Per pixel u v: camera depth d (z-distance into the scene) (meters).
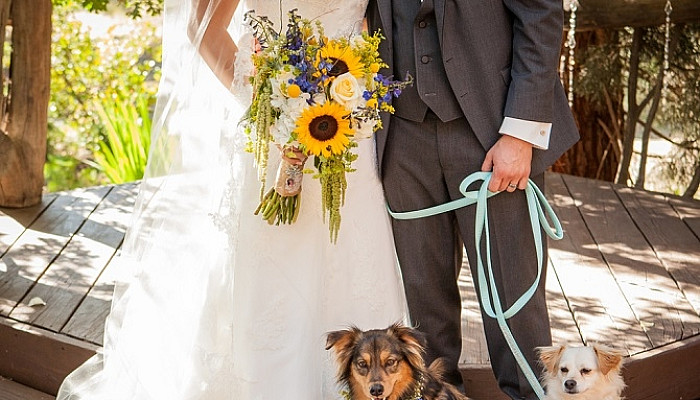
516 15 2.83
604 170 7.05
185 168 3.10
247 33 2.90
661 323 3.76
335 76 2.68
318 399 3.11
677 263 4.48
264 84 2.71
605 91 6.73
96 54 7.80
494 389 3.37
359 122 2.71
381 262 3.15
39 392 3.71
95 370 3.37
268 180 2.94
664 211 5.30
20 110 5.15
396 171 3.06
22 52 5.10
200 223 3.11
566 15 6.25
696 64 6.47
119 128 6.95
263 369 3.01
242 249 2.98
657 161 7.50
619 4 6.04
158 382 3.14
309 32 2.73
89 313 3.86
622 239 4.84
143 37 7.96
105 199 5.50
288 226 2.99
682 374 3.56
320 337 3.09
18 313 3.86
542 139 2.86
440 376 3.02
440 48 2.86
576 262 4.51
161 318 3.15
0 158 5.16
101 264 4.43
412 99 2.95
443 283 3.20
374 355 2.75
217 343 3.06
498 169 2.86
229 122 3.01
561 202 5.50
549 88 2.81
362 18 2.96
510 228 2.99
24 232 4.87
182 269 3.13
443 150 2.97
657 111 7.04
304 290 3.02
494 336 3.14
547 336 3.09
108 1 6.47
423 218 3.10
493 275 3.05
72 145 8.79
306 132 2.64
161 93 3.11
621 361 2.93
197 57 3.00
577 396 2.94
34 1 5.05
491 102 2.88
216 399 3.07
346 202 3.04
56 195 5.55
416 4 2.91
